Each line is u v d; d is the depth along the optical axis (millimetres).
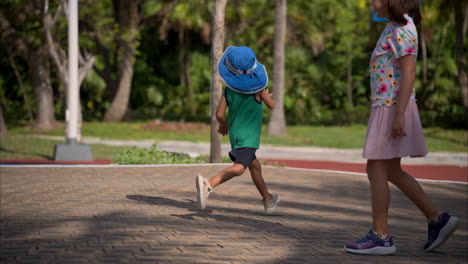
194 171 14133
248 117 7430
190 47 51656
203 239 6441
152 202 9344
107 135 31453
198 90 51000
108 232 6891
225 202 9391
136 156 16734
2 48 36438
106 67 41281
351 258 5594
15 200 9539
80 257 5629
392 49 5641
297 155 24406
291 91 50250
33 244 6273
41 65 34875
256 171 7914
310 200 9984
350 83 49281
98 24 30969
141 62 51156
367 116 46156
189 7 41000
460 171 18156
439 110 41125
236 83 7301
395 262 5473
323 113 49156
